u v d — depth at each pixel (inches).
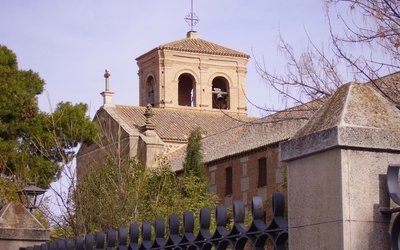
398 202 147.7
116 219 753.0
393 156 157.2
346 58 551.2
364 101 162.1
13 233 354.9
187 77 2770.7
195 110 2613.2
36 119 1360.7
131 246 237.8
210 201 1173.7
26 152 1339.8
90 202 766.5
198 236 201.5
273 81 653.9
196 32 2790.4
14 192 1137.4
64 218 714.2
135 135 2001.7
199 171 1407.5
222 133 1952.5
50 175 1274.6
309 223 162.2
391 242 150.6
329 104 168.4
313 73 639.1
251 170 1619.1
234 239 188.1
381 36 521.0
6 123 1384.1
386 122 158.4
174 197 935.0
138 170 894.4
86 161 2073.1
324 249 156.9
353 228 151.5
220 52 2664.9
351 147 154.0
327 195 157.2
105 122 2138.3
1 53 1429.6
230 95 2659.9
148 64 2696.9
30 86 1454.2
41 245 314.0
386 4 527.5
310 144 161.8
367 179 154.3
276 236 173.3
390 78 566.9
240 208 188.2
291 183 170.1
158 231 226.2
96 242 265.9
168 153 2066.9
